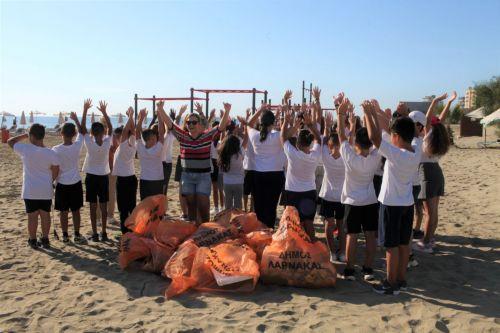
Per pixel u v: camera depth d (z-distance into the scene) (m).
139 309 4.34
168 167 7.98
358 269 5.57
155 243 5.55
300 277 4.85
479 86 39.22
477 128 37.50
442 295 4.70
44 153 6.20
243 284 4.79
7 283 5.04
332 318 4.10
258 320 4.07
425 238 6.28
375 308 4.34
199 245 5.36
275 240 5.09
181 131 6.18
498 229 7.65
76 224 6.66
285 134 5.77
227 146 7.01
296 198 5.70
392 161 4.43
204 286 4.86
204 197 6.21
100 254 6.16
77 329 3.93
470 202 10.17
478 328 3.90
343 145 4.96
